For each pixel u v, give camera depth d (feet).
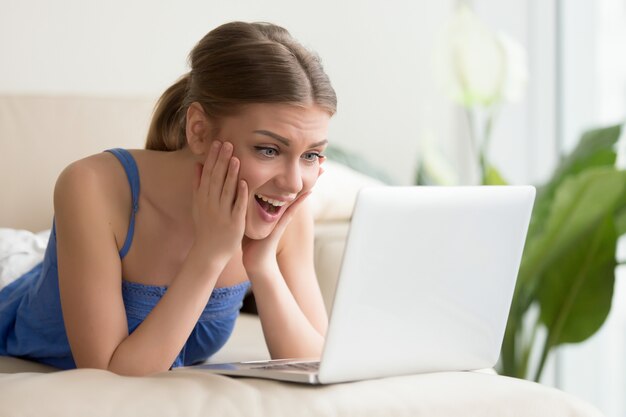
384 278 4.80
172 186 6.47
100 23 12.51
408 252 4.85
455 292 5.19
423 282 4.99
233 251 5.95
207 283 5.93
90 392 4.45
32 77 12.19
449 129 14.99
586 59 13.34
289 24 13.74
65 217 6.22
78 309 6.09
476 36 12.03
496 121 14.66
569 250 11.03
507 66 12.01
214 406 4.43
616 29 12.80
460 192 5.01
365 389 4.80
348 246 4.61
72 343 6.16
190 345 7.11
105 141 10.69
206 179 5.87
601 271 10.99
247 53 5.71
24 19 12.10
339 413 4.56
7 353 7.44
